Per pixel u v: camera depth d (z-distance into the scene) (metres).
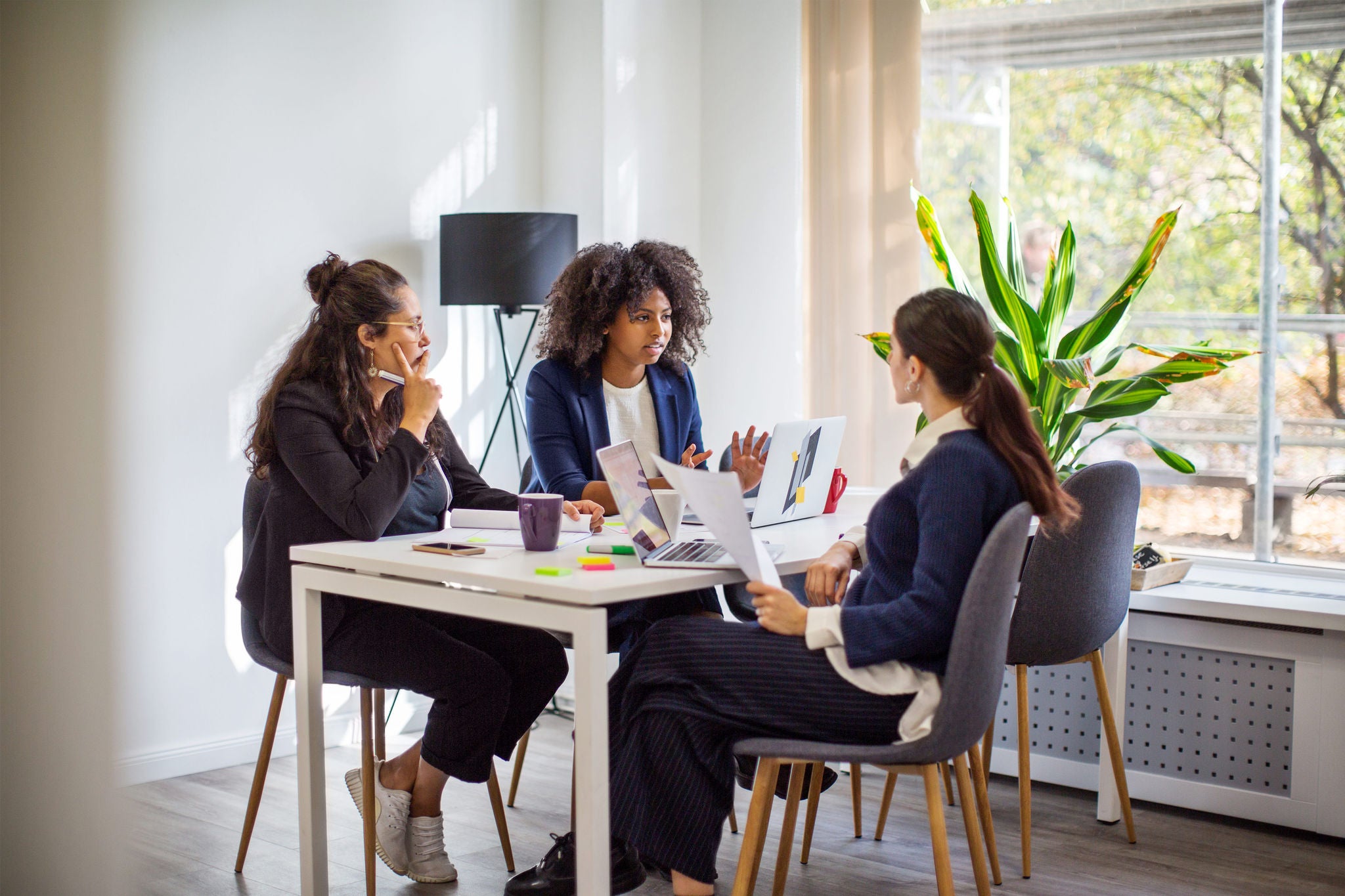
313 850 2.13
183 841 2.64
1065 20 3.41
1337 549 3.13
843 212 3.57
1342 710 2.59
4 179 1.12
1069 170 3.45
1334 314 3.12
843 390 3.58
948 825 2.73
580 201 3.95
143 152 2.99
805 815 2.82
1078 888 2.36
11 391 1.13
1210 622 2.77
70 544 1.16
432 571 1.84
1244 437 3.25
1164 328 3.36
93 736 1.18
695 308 2.90
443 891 2.35
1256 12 3.18
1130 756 2.90
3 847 1.13
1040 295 3.50
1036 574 2.23
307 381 2.27
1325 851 2.59
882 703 1.70
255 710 3.28
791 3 3.75
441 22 3.70
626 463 1.92
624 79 3.84
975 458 1.70
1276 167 3.18
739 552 1.75
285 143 3.29
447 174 3.73
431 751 2.27
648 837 1.75
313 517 2.24
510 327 3.95
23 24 1.13
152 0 2.99
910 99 3.48
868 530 1.83
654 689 1.84
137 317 2.99
